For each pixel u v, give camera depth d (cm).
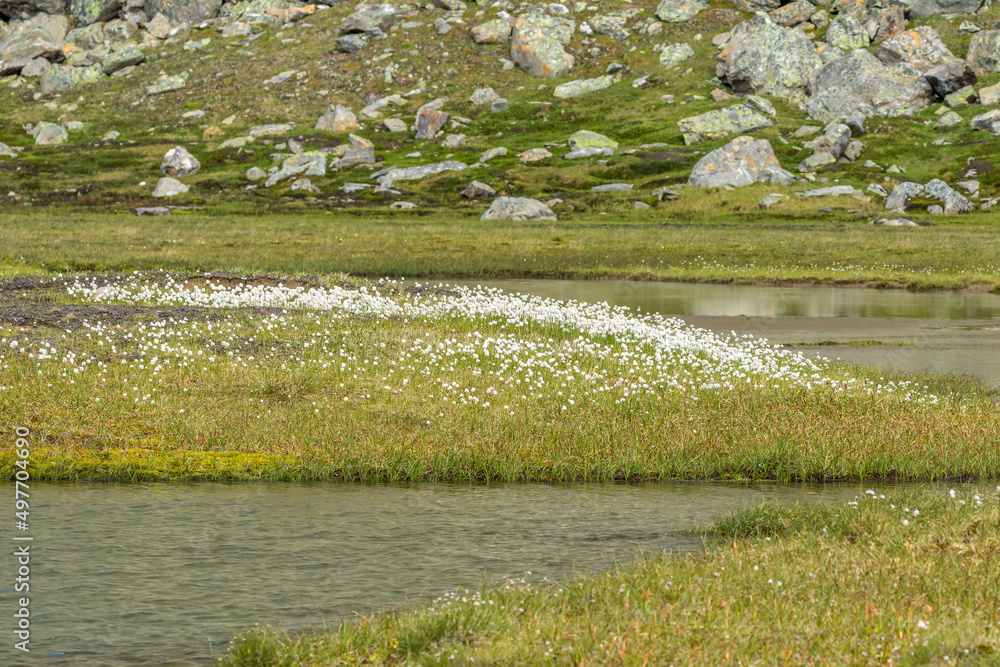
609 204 7744
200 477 1067
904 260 4344
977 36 10556
